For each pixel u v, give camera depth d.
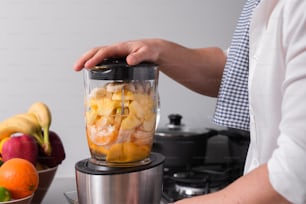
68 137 1.20
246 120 0.97
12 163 0.75
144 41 0.86
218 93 1.04
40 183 0.84
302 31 0.49
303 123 0.47
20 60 1.20
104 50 0.71
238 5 1.22
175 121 1.15
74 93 1.20
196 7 1.22
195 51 0.99
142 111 0.66
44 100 1.21
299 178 0.47
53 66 1.20
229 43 1.23
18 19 1.18
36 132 0.88
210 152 1.24
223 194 0.52
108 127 0.65
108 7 1.20
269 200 0.49
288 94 0.49
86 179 0.65
